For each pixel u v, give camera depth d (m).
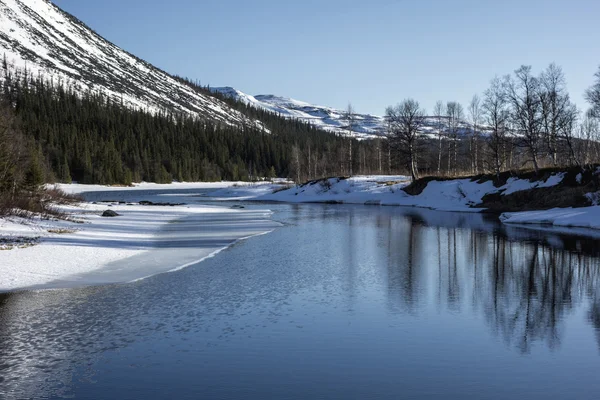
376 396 7.91
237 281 16.02
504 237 26.52
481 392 8.05
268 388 8.20
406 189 56.53
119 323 11.62
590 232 28.19
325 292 14.63
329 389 8.17
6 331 11.01
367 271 17.70
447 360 9.45
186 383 8.39
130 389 8.16
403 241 25.39
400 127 58.06
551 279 16.41
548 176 41.28
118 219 34.88
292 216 40.94
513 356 9.65
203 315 12.28
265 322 11.77
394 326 11.52
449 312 12.65
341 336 10.80
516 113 45.94
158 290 14.78
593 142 57.59
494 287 15.29
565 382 8.45
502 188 44.75
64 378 8.58
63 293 14.34
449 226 32.34
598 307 13.14
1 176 32.03
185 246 23.56
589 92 41.34
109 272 17.31
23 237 23.00
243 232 29.36
